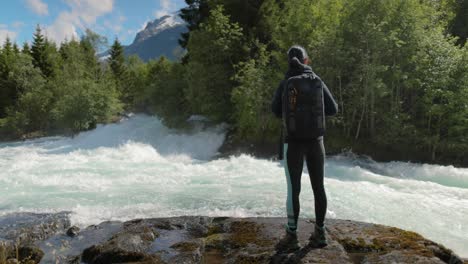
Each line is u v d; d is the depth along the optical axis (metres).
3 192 9.05
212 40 22.23
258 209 7.18
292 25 20.72
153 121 27.36
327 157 16.55
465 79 15.78
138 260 3.98
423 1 20.02
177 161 17.14
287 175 3.51
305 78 3.36
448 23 23.88
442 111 15.84
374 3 17.59
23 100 36.50
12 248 4.79
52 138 30.14
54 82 39.78
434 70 16.22
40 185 9.91
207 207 7.38
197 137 20.94
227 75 22.70
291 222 3.56
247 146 18.84
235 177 11.34
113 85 44.75
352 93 17.70
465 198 9.03
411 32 17.12
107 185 9.89
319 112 3.35
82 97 29.11
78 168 13.32
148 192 8.85
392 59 17.64
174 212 7.00
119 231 5.45
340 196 8.57
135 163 14.71
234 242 4.21
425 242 3.89
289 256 3.37
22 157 17.42
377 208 7.70
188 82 22.59
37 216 6.52
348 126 18.12
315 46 18.41
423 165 14.66
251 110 18.84
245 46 22.44
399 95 18.19
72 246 5.01
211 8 27.38
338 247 3.59
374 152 16.56
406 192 9.80
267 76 19.94
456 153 15.55
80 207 7.27
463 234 6.29
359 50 17.22
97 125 29.98
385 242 3.89
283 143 3.59
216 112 22.08
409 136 16.38
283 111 3.44
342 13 20.06
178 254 4.00
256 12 25.08
